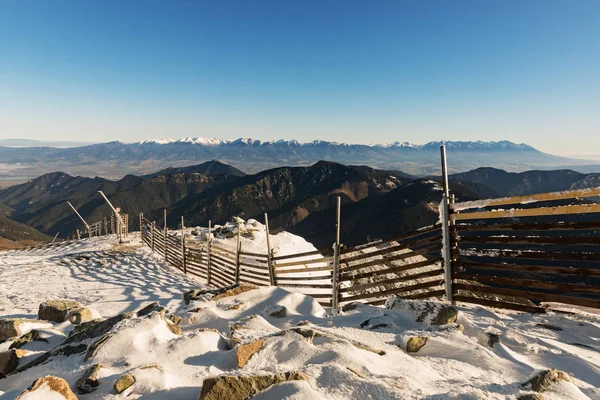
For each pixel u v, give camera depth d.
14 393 2.42
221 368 2.79
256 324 4.06
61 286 10.87
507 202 4.12
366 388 2.12
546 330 3.68
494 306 4.36
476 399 1.91
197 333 3.36
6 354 3.60
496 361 2.68
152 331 3.50
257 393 2.10
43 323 5.54
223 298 5.51
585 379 2.52
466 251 4.55
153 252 19.12
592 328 3.69
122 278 12.39
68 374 2.90
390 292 5.40
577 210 3.68
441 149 4.71
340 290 6.30
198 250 13.30
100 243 24.58
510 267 4.15
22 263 16.53
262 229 20.92
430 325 3.61
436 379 2.40
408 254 5.28
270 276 8.78
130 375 2.47
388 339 3.24
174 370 2.77
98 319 4.68
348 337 3.19
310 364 2.51
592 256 3.54
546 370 2.22
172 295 9.64
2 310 7.90
